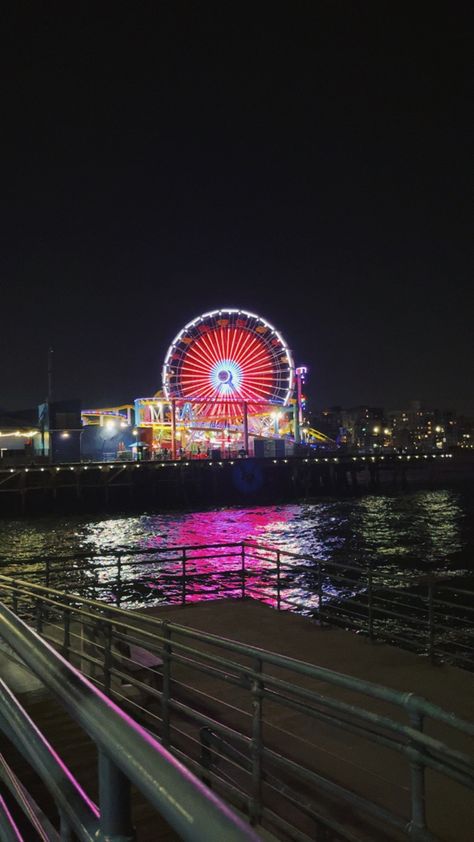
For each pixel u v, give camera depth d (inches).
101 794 46.3
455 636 800.3
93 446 4761.3
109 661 275.0
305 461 4045.3
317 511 3134.8
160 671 311.7
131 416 4928.6
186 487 3612.2
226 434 4874.5
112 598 473.1
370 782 213.9
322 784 161.0
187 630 207.8
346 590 1104.2
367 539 2108.8
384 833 184.9
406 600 1021.8
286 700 164.1
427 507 3282.5
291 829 176.2
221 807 37.0
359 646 363.3
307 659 342.3
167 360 4156.0
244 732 253.6
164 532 2378.2
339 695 293.0
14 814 137.7
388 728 126.0
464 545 1953.7
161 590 1140.5
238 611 446.6
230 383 4175.7
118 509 3307.1
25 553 1894.7
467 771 113.1
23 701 271.3
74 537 2271.2
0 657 300.2
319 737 248.1
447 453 5157.5
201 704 283.6
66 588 463.2
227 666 189.6
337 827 167.3
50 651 62.7
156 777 40.5
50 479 3174.2
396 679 309.4
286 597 1039.0
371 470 4495.6
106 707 48.8
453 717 111.6
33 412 4084.6
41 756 55.3
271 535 2242.9
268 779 216.7
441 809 196.7
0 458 3223.4
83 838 46.1
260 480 3865.7
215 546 485.1
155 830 187.3
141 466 3444.9
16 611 392.5
